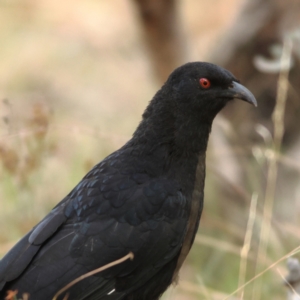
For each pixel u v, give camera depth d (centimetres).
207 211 1406
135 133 959
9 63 2214
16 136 1177
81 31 2367
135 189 914
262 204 1370
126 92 2083
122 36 2350
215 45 1581
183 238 930
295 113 1511
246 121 1519
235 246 1246
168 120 941
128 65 2216
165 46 1480
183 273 1291
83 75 2162
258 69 1502
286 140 1546
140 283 909
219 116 1423
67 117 1859
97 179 925
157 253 907
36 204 1241
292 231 1177
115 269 884
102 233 886
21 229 1229
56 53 2256
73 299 866
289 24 1469
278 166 1488
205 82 930
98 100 2028
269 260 1137
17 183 1192
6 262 880
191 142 941
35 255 878
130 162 938
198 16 2292
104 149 1486
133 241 892
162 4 1420
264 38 1489
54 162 1408
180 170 939
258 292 1075
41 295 855
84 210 902
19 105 1822
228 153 1434
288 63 1199
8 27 2372
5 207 1257
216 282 1246
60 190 1369
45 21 2405
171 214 915
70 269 866
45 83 2111
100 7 2488
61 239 883
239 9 1548
